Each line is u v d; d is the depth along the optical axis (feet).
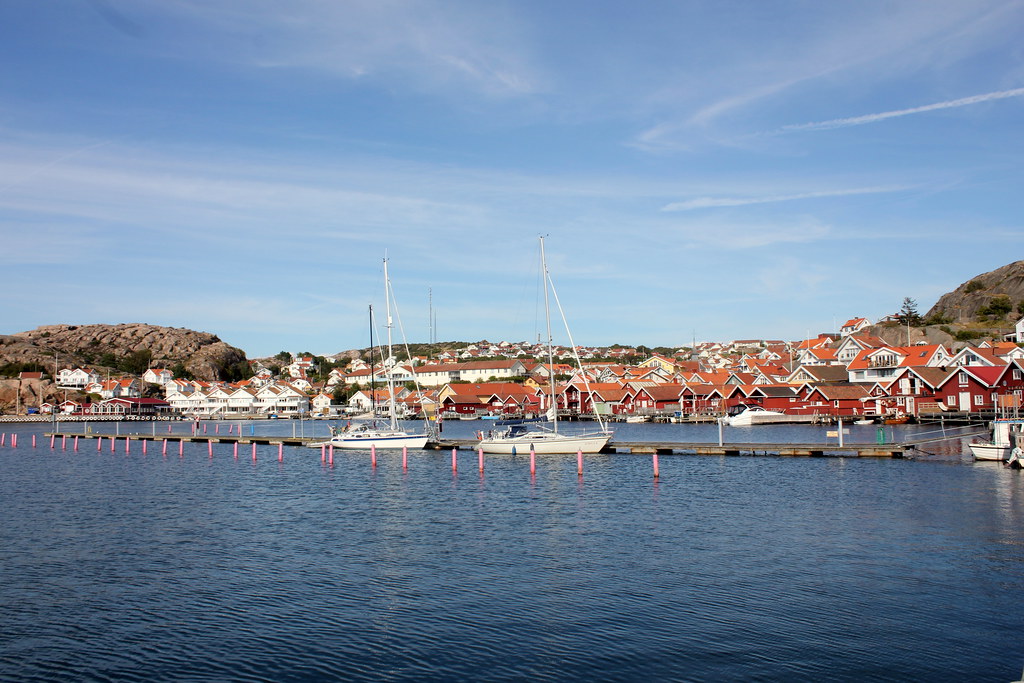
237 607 100.99
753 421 442.09
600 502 171.53
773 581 107.76
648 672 80.07
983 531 134.10
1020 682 72.79
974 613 94.02
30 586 111.04
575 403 553.64
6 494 198.80
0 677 80.59
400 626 93.50
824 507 159.63
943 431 302.86
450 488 198.08
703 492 182.70
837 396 433.89
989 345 487.20
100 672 81.82
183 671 81.87
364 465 259.19
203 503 180.86
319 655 85.46
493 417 593.01
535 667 81.82
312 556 126.11
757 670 80.07
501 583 109.29
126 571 118.42
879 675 78.43
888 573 110.22
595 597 102.58
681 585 106.83
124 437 401.29
